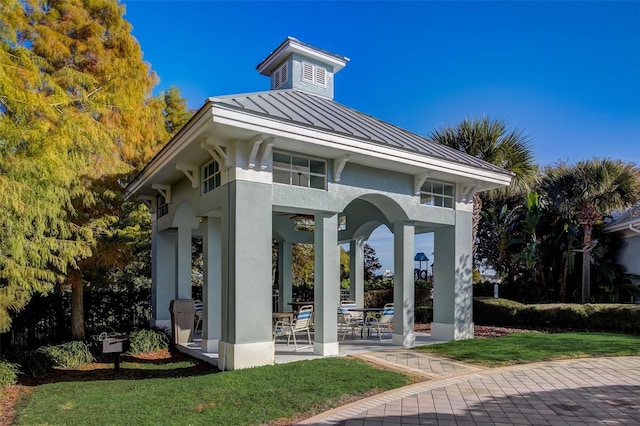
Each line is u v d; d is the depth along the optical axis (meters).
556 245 18.36
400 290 11.12
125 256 12.45
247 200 8.44
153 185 12.02
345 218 17.19
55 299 12.80
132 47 13.55
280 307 16.80
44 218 7.51
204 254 10.49
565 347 10.11
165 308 13.45
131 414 5.65
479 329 14.62
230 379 7.11
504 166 16.45
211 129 7.81
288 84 12.94
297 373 7.51
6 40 7.64
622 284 17.59
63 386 7.96
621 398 6.34
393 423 5.33
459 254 12.16
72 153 8.12
